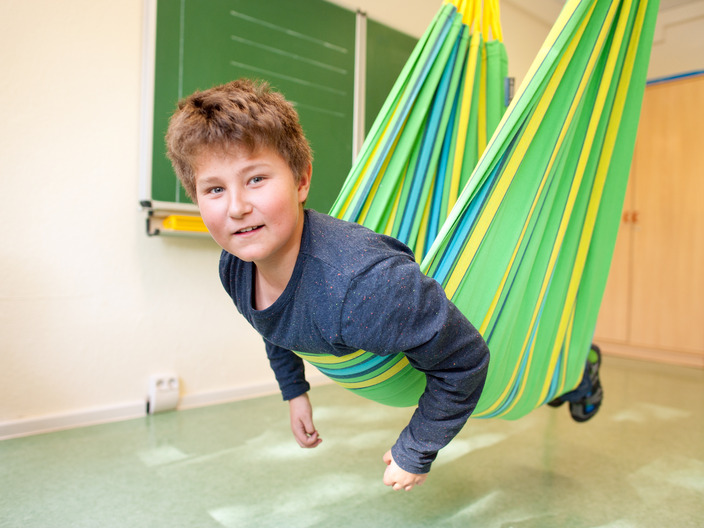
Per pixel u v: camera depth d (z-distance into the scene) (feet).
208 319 6.68
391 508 3.80
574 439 5.41
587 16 2.75
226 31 6.42
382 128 3.20
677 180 10.32
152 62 5.94
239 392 6.91
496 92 3.79
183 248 6.44
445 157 3.52
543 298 3.09
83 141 5.66
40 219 5.44
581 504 3.92
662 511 3.83
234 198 1.82
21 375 5.37
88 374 5.77
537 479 4.37
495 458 4.83
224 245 1.94
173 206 6.15
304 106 7.10
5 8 5.18
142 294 6.14
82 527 3.48
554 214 3.05
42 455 4.77
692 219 10.12
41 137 5.41
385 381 2.51
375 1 7.95
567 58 2.71
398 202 3.34
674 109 10.37
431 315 1.94
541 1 10.68
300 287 2.01
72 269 5.65
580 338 3.59
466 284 2.65
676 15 10.32
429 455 2.22
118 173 5.90
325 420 5.86
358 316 1.88
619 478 4.42
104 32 5.75
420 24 8.63
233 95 1.90
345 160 7.57
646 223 10.70
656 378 8.71
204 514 3.67
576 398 4.35
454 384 2.09
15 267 5.32
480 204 2.60
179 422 5.80
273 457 4.75
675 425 6.00
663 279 10.48
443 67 3.37
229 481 4.23
